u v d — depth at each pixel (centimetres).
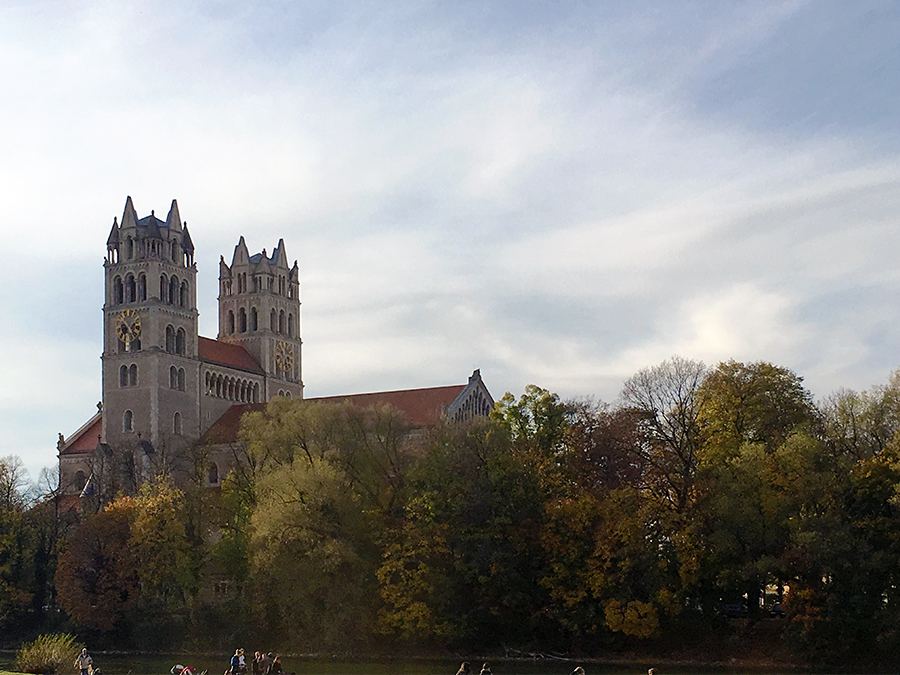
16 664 9300
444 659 11362
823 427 11838
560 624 11288
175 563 13325
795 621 10138
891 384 11825
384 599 11656
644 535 10988
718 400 11644
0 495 15450
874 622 9950
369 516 12125
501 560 11362
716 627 11094
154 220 19938
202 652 12656
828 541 9969
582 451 12156
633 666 10612
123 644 13200
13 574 14575
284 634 12275
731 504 10669
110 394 19775
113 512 13838
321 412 12912
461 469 12019
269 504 11919
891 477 10356
